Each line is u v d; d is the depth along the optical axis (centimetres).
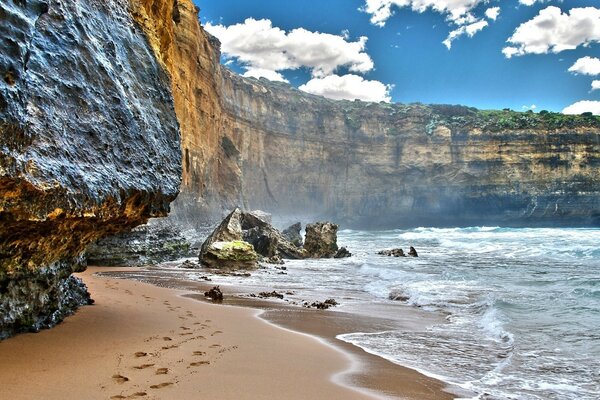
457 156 8669
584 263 2548
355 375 582
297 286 1616
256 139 7569
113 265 2033
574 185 8062
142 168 707
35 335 596
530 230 6831
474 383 586
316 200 8494
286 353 661
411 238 5769
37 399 402
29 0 493
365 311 1129
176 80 3631
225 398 451
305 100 8644
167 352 595
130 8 933
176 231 2673
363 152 8988
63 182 510
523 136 8344
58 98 562
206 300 1160
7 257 525
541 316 1052
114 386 454
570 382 601
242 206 5591
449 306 1212
